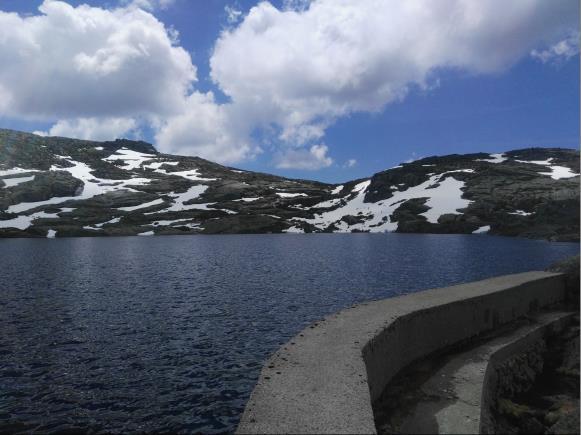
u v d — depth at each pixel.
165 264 64.62
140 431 15.10
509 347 17.92
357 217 174.38
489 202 150.12
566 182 159.88
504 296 20.59
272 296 38.38
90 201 186.12
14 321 29.75
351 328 14.14
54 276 51.84
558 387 17.72
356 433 7.78
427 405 12.58
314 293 39.69
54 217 166.38
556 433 12.66
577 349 19.75
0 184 191.00
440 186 182.88
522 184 165.12
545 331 20.77
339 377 10.38
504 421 13.93
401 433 11.06
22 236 141.25
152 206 190.00
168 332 26.91
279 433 7.81
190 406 16.95
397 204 176.25
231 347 23.92
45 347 24.02
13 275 52.69
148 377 19.75
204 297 38.09
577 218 121.56
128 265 63.38
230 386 18.77
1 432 14.97
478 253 76.81
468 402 12.76
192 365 21.23
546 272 26.50
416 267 58.28
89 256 77.81
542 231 117.50
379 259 68.88
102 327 28.09
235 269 58.12
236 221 169.75
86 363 21.50
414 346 15.88
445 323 17.33
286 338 25.58
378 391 12.97
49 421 15.80
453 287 21.41
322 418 8.34
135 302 36.06
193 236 147.00
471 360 16.12
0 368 20.83
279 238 132.88
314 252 83.12
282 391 9.61
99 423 15.65
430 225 145.62
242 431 7.88
